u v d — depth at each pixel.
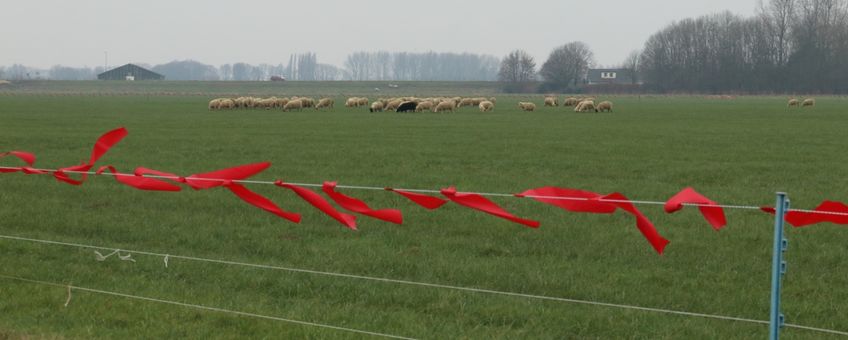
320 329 9.15
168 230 15.56
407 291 10.92
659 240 7.16
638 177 26.25
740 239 14.93
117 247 13.92
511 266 12.56
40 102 107.69
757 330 9.43
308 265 12.62
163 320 9.49
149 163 30.09
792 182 24.89
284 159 31.64
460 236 15.13
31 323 9.30
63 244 13.80
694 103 127.25
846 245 14.38
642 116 75.06
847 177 26.19
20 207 18.34
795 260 13.23
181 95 173.62
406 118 68.31
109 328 9.23
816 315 10.09
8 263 12.36
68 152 35.09
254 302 10.37
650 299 10.70
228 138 43.03
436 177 25.62
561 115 77.31
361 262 12.77
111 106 94.75
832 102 133.25
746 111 88.81
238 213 17.64
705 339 9.06
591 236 15.12
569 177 26.05
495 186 23.56
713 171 27.73
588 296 10.86
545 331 9.30
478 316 9.86
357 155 33.16
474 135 46.00
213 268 12.23
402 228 15.89
